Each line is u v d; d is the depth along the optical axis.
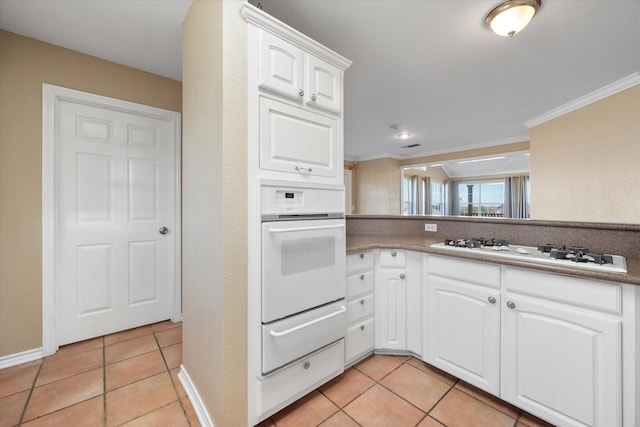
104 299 2.24
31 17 1.70
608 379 1.11
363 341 1.85
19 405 1.46
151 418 1.39
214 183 1.25
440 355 1.69
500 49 2.13
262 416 1.29
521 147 4.82
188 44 1.63
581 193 3.14
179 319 2.53
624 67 2.42
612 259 1.30
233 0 1.21
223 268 1.17
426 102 3.28
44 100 1.93
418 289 1.84
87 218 2.16
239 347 1.22
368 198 6.80
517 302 1.36
